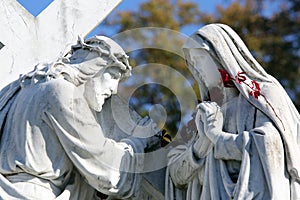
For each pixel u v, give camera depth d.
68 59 9.32
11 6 10.33
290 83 15.37
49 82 9.12
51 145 9.00
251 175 8.65
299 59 15.55
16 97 9.25
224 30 9.27
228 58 9.14
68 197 9.02
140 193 9.38
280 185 8.65
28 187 8.87
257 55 15.53
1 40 10.23
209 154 8.93
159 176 9.43
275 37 15.71
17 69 10.21
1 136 9.09
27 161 8.89
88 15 10.59
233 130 8.99
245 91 9.05
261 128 8.81
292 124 9.03
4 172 8.95
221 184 8.79
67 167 9.05
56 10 10.51
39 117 9.02
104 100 9.32
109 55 9.27
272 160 8.69
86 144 9.02
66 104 9.02
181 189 9.30
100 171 9.05
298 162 8.81
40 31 10.38
